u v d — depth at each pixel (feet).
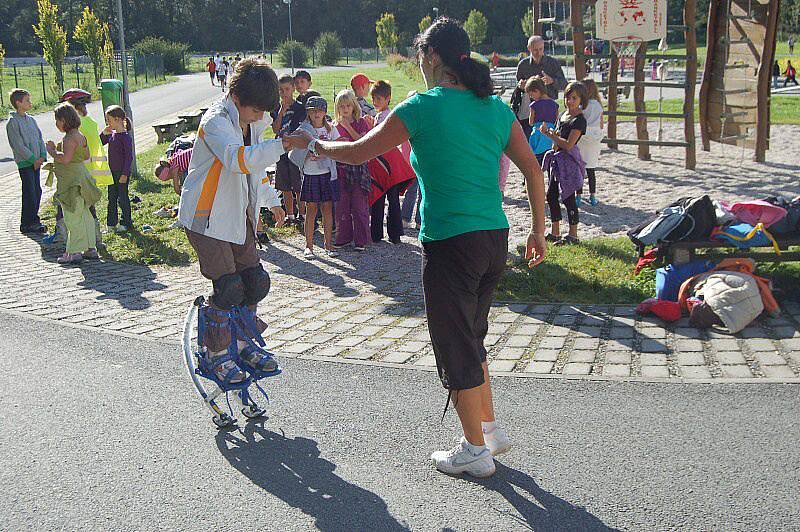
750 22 45.60
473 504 12.25
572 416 15.19
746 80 46.91
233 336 14.76
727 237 21.25
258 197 15.23
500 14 400.06
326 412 15.79
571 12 46.98
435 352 12.69
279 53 283.18
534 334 19.74
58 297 24.47
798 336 18.57
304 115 31.01
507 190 40.75
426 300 12.44
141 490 12.91
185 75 240.73
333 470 13.44
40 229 34.99
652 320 20.27
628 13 45.09
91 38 171.12
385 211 37.01
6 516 12.19
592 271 24.59
